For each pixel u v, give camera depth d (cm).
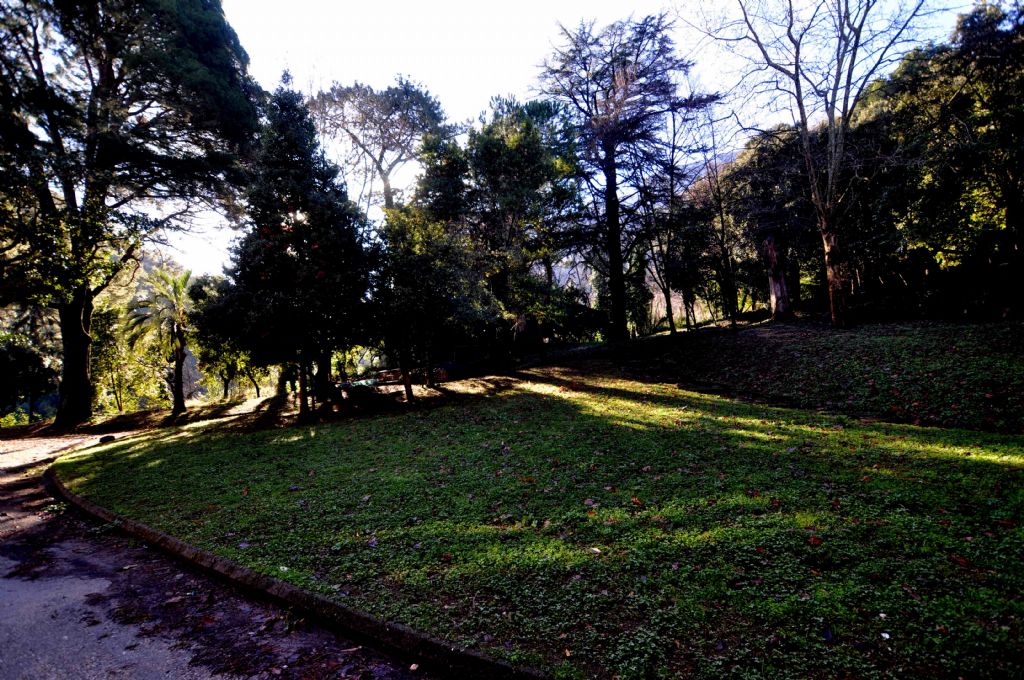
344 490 859
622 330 2495
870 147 1816
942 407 1023
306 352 1683
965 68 1755
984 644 341
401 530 650
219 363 2381
